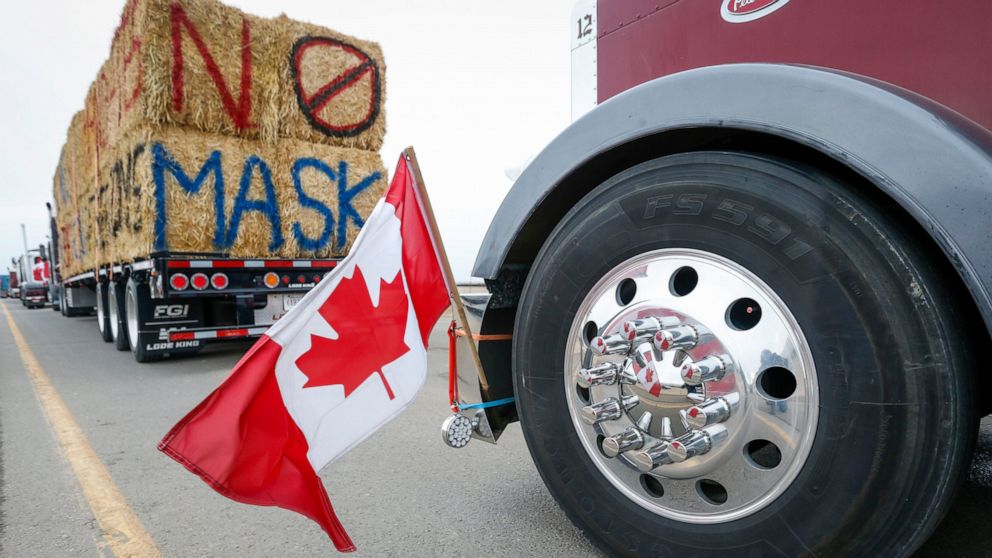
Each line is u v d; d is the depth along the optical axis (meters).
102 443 3.26
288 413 1.67
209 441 1.55
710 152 1.38
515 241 1.82
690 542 1.40
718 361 1.30
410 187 1.99
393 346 1.87
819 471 1.19
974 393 1.09
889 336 1.11
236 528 2.13
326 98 6.37
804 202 1.22
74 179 10.10
